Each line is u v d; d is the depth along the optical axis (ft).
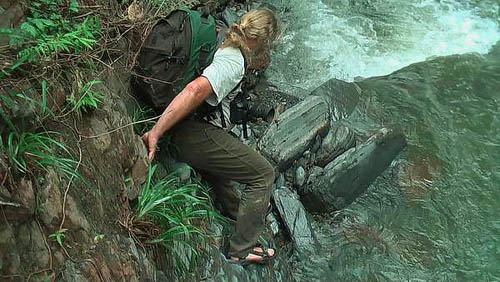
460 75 16.80
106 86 9.10
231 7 18.45
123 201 8.59
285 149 13.14
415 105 15.66
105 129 8.45
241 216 10.17
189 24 9.44
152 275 8.49
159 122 9.15
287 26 18.65
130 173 8.94
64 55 8.29
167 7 12.05
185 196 9.38
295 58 17.42
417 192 13.66
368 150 13.76
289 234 12.35
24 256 6.48
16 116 6.86
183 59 9.36
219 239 10.65
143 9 11.34
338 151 13.82
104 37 9.78
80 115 8.13
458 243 12.66
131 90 10.09
